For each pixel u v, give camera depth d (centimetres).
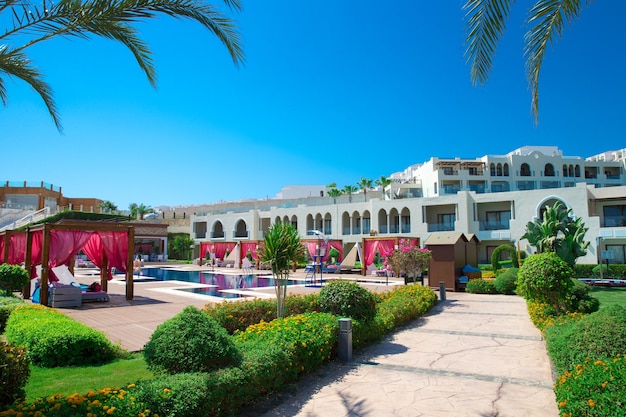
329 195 6012
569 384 376
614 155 5578
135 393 379
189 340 486
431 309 1296
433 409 481
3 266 1423
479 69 593
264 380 505
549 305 988
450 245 1864
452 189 4725
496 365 669
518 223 3394
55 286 1330
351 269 3219
